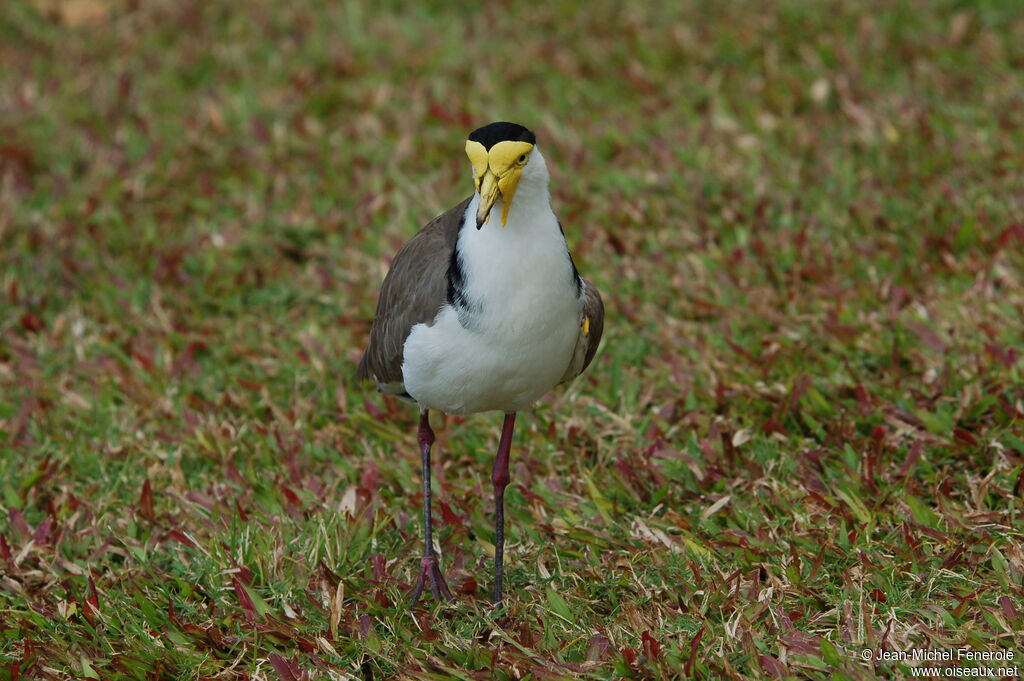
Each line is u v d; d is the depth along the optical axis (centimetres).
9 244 1381
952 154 1383
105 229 1400
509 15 1820
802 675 766
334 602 836
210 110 1589
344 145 1545
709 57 1666
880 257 1234
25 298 1284
